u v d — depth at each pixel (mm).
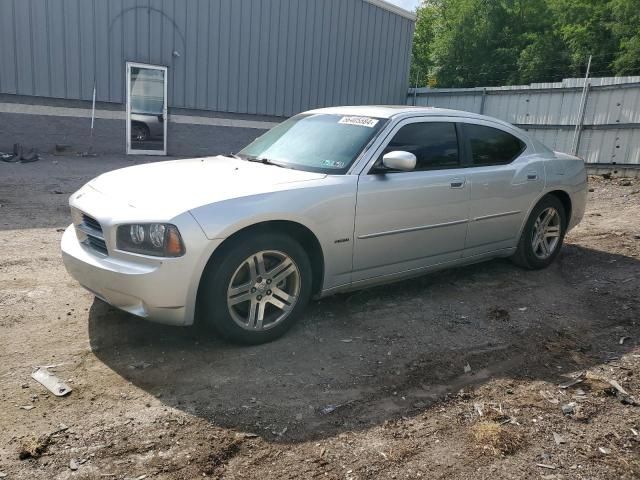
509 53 34250
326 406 3072
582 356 3811
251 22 15453
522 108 16031
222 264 3443
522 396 3254
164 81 14289
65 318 4027
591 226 7988
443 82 37188
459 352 3805
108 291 3434
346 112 4820
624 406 3174
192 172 4090
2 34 11852
